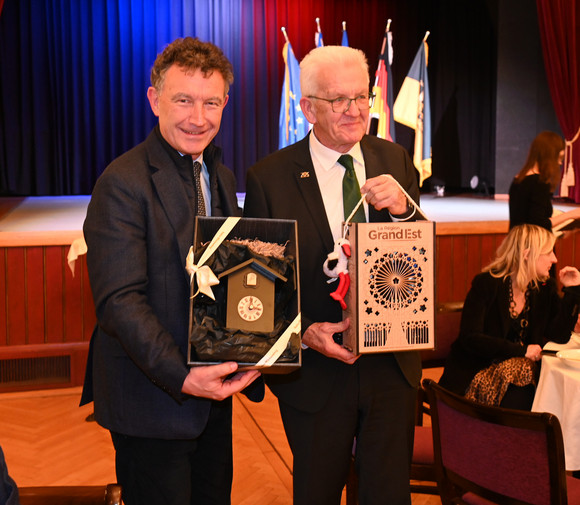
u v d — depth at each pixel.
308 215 1.69
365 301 1.47
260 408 3.48
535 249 2.49
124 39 9.94
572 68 8.30
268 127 10.84
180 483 1.51
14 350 3.71
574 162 8.55
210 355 1.24
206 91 1.40
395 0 11.40
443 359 2.74
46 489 1.16
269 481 2.70
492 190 11.60
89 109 9.95
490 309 2.55
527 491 1.64
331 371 1.68
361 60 1.64
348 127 1.63
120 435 1.51
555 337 2.53
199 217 1.40
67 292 3.77
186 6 10.14
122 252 1.35
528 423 1.58
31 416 3.40
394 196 1.54
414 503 2.51
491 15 10.90
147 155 1.46
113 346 1.48
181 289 1.43
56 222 6.25
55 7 9.63
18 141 9.74
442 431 1.83
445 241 4.55
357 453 1.73
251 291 1.29
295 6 10.73
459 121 11.84
